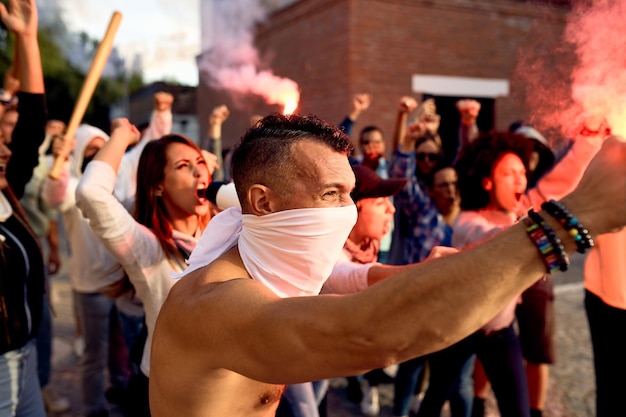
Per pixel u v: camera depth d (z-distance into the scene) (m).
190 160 1.92
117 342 3.50
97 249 2.97
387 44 8.48
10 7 2.10
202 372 0.98
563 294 5.35
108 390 3.52
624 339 2.27
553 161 2.85
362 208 2.10
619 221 0.69
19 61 2.13
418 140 3.64
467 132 3.72
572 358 3.88
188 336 0.95
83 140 3.25
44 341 3.22
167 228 1.90
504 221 2.35
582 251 0.70
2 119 2.06
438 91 8.88
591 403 3.25
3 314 1.82
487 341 2.28
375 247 2.19
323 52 8.70
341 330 0.75
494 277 0.69
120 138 1.98
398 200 3.08
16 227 1.97
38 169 3.74
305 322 0.77
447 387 2.40
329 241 0.98
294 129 1.00
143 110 13.68
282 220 0.97
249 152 1.00
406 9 8.56
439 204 3.24
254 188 0.99
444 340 0.71
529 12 9.14
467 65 9.07
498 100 9.30
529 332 2.74
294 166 0.96
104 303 3.07
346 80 8.31
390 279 0.75
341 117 8.48
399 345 0.72
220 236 1.16
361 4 8.24
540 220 0.70
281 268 1.01
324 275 1.02
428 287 0.70
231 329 0.86
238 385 1.05
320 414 2.55
